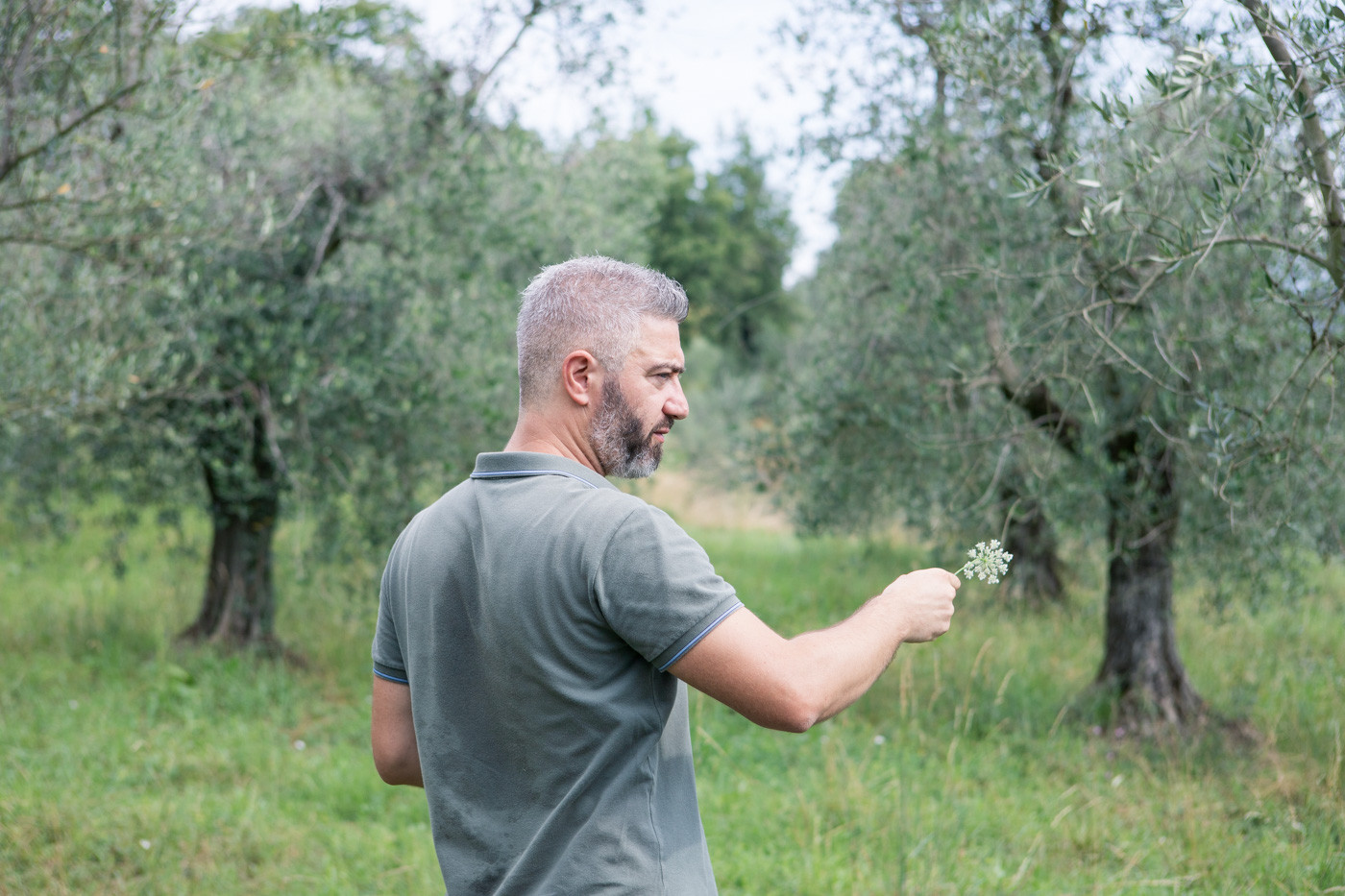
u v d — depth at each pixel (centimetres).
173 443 599
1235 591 508
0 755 463
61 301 450
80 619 696
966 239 482
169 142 407
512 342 602
